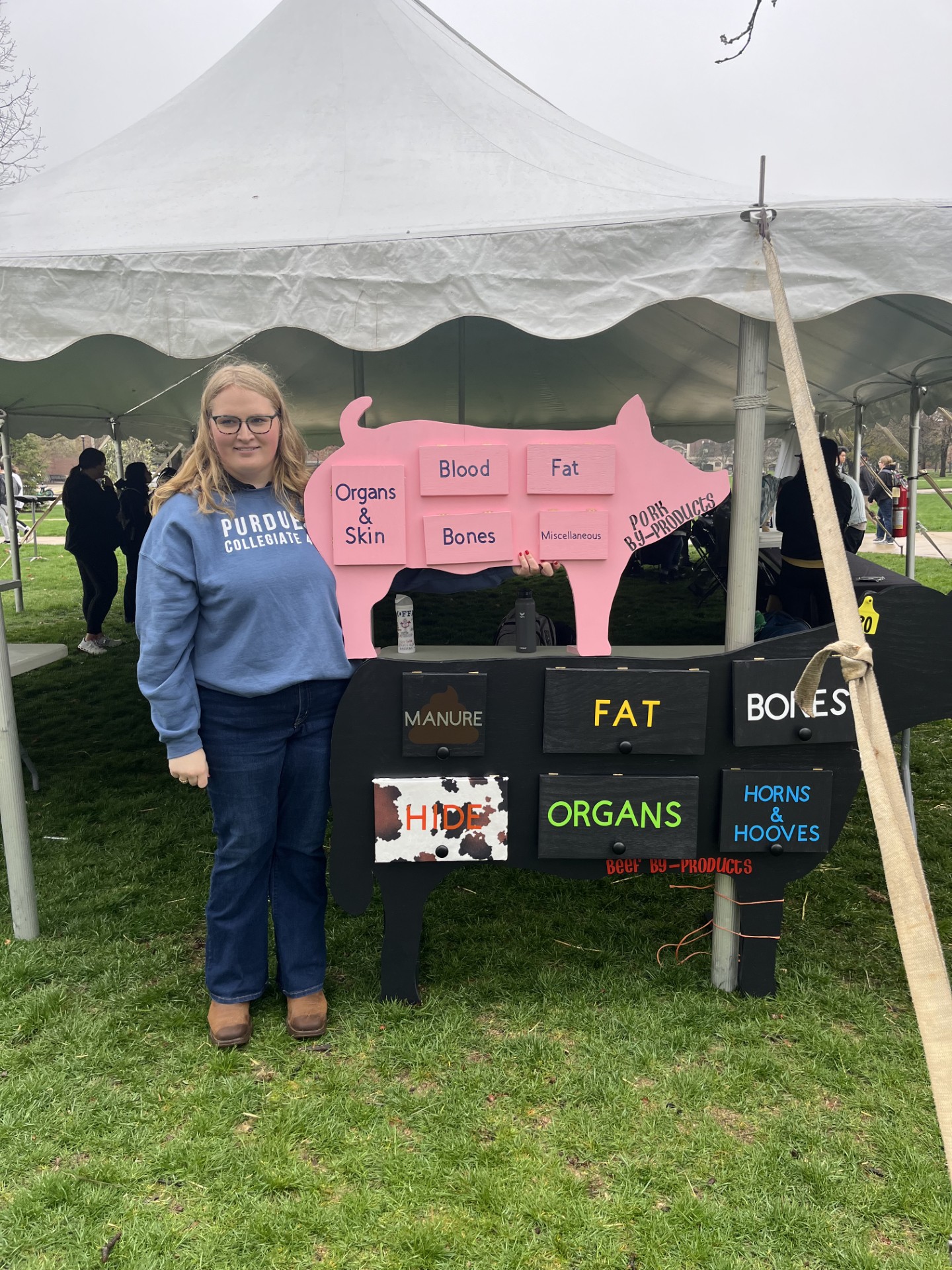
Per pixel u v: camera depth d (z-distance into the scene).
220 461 2.11
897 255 2.24
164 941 2.84
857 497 4.84
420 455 2.27
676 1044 2.31
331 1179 1.85
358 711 2.30
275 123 3.35
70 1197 1.79
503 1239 1.70
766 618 4.05
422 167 2.99
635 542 2.35
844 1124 2.02
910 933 0.75
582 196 2.70
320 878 2.38
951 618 2.33
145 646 2.00
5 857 2.78
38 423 9.32
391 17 3.68
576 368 7.12
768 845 2.40
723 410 8.54
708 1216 1.74
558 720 2.32
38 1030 2.36
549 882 3.37
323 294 2.38
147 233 2.62
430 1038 2.32
